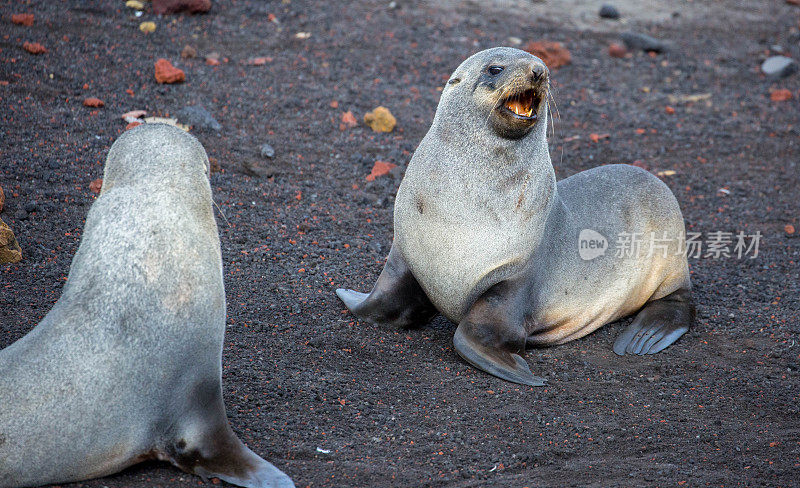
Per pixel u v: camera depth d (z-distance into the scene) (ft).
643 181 92.27
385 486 56.39
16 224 93.66
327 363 75.82
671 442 66.59
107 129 119.55
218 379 56.39
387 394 71.41
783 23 218.79
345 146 130.82
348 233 106.52
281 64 156.04
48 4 157.69
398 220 81.56
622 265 88.53
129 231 53.57
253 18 174.19
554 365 81.51
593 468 61.31
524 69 72.95
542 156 78.64
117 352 51.96
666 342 87.15
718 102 171.53
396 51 171.01
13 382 49.90
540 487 57.62
